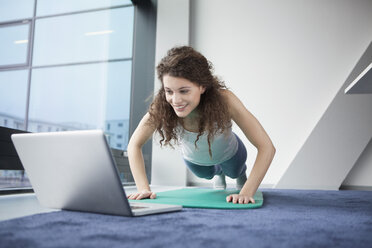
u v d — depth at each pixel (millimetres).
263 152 1470
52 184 1059
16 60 7293
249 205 1308
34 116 7297
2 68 7125
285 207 1384
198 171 2105
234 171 2125
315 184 3527
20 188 2170
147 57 4293
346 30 3857
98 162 905
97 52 6074
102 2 4945
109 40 5195
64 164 980
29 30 6707
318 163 3557
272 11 4156
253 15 4211
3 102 7219
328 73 3836
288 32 4055
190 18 4414
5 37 6926
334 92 3777
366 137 3492
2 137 2090
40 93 7293
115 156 3463
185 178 3947
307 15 4020
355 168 3580
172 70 1195
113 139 5703
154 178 4043
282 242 682
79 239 683
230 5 4312
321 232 800
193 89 1240
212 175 2262
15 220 912
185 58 1235
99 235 725
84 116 6559
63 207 1100
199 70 1261
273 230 816
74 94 6734
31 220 914
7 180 4133
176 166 3988
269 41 4102
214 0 4379
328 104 3768
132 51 4332
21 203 1501
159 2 4371
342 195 2217
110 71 5285
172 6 4312
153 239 691
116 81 5016
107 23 5164
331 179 3502
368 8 3818
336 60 3836
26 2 6656
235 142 1861
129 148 1603
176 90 1221
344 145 3529
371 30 3773
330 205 1506
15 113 7309
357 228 866
